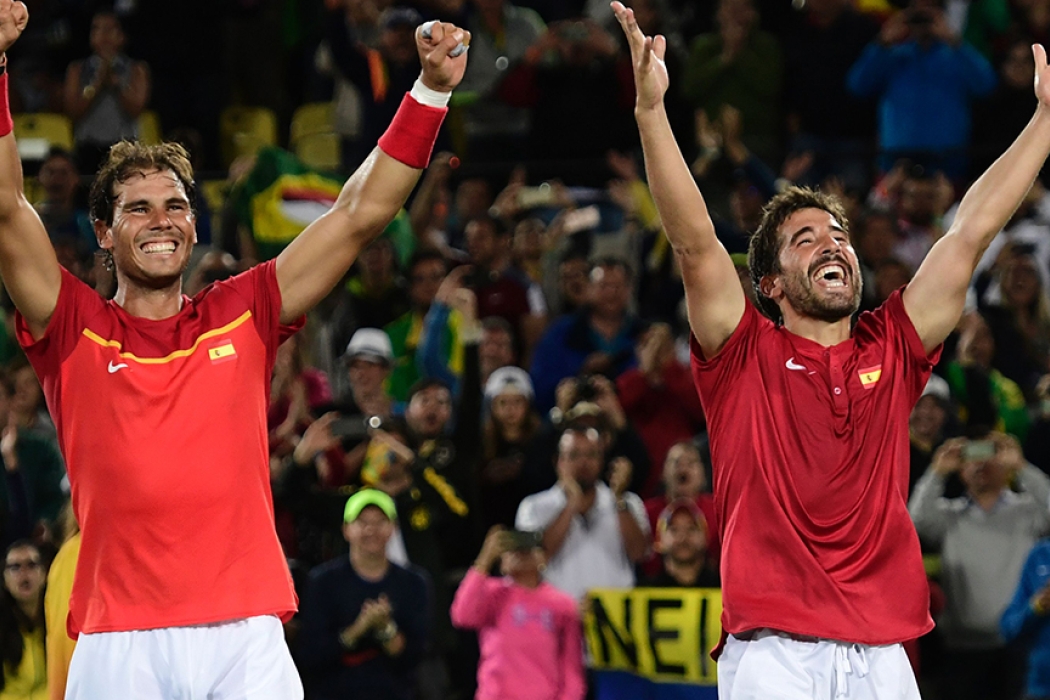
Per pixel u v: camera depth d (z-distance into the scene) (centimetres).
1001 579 2861
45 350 1477
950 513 2905
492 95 4169
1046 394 3303
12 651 2592
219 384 1460
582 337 3488
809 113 4166
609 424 3067
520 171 3922
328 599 2638
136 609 1413
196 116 4434
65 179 3775
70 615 1440
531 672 2669
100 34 4312
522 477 3070
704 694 2650
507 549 2717
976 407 3338
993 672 2853
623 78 4031
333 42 4150
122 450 1426
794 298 1622
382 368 3209
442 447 3053
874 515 1541
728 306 1605
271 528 1466
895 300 1645
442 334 3450
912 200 3816
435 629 2822
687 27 4628
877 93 4100
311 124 4372
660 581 2705
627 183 3831
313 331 3628
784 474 1548
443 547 2948
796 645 1530
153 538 1419
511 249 3825
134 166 1503
